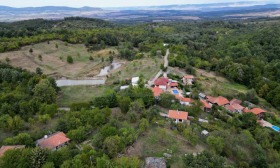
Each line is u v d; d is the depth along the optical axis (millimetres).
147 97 76500
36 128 62094
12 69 103500
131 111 64000
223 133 57062
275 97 101000
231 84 120125
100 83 109688
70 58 139375
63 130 59375
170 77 107562
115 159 44312
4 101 73125
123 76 114688
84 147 47812
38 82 90500
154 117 63562
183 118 65938
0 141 56156
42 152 43812
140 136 55344
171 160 46562
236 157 51375
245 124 73500
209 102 92188
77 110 70875
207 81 114500
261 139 64688
